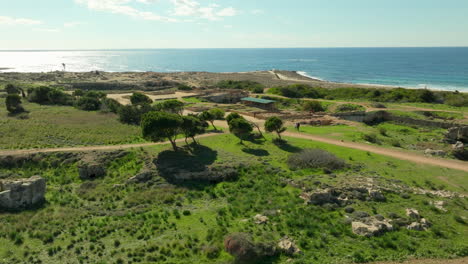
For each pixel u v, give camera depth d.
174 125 43.12
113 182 37.62
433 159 42.78
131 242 24.22
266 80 171.50
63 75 159.25
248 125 48.19
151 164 40.44
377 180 34.06
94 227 26.81
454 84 163.38
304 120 68.06
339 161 39.31
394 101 95.75
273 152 45.28
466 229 24.95
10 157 41.06
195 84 137.25
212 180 37.16
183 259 21.66
